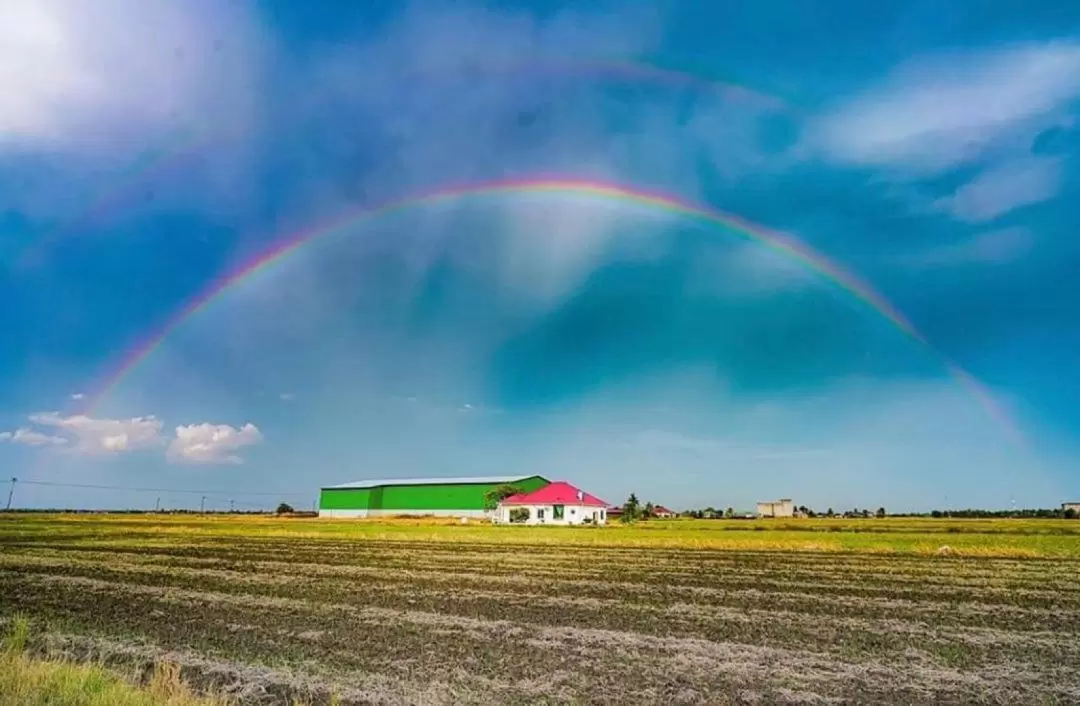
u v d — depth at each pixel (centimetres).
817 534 6556
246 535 5700
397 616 1672
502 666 1184
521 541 5028
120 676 1038
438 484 12412
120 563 3016
